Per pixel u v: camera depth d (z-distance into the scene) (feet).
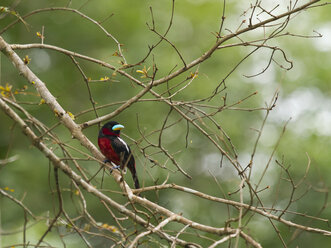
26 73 23.26
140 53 52.08
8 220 45.78
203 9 58.44
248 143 56.59
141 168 48.93
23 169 47.44
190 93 51.96
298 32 64.23
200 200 53.42
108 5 53.83
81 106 52.37
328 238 49.85
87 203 49.34
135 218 19.36
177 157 52.60
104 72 51.01
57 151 45.78
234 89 55.52
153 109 52.39
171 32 55.36
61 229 40.32
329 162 52.34
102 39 54.13
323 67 62.80
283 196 51.08
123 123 51.96
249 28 21.35
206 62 56.39
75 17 53.31
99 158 22.81
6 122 49.08
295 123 59.21
